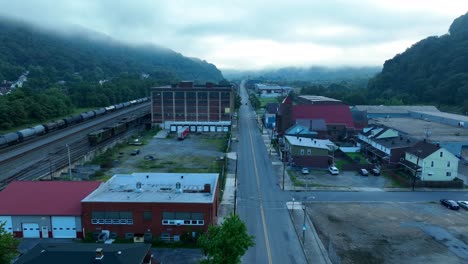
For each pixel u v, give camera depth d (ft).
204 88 351.67
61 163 200.23
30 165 197.16
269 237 122.31
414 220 137.59
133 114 425.28
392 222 135.44
